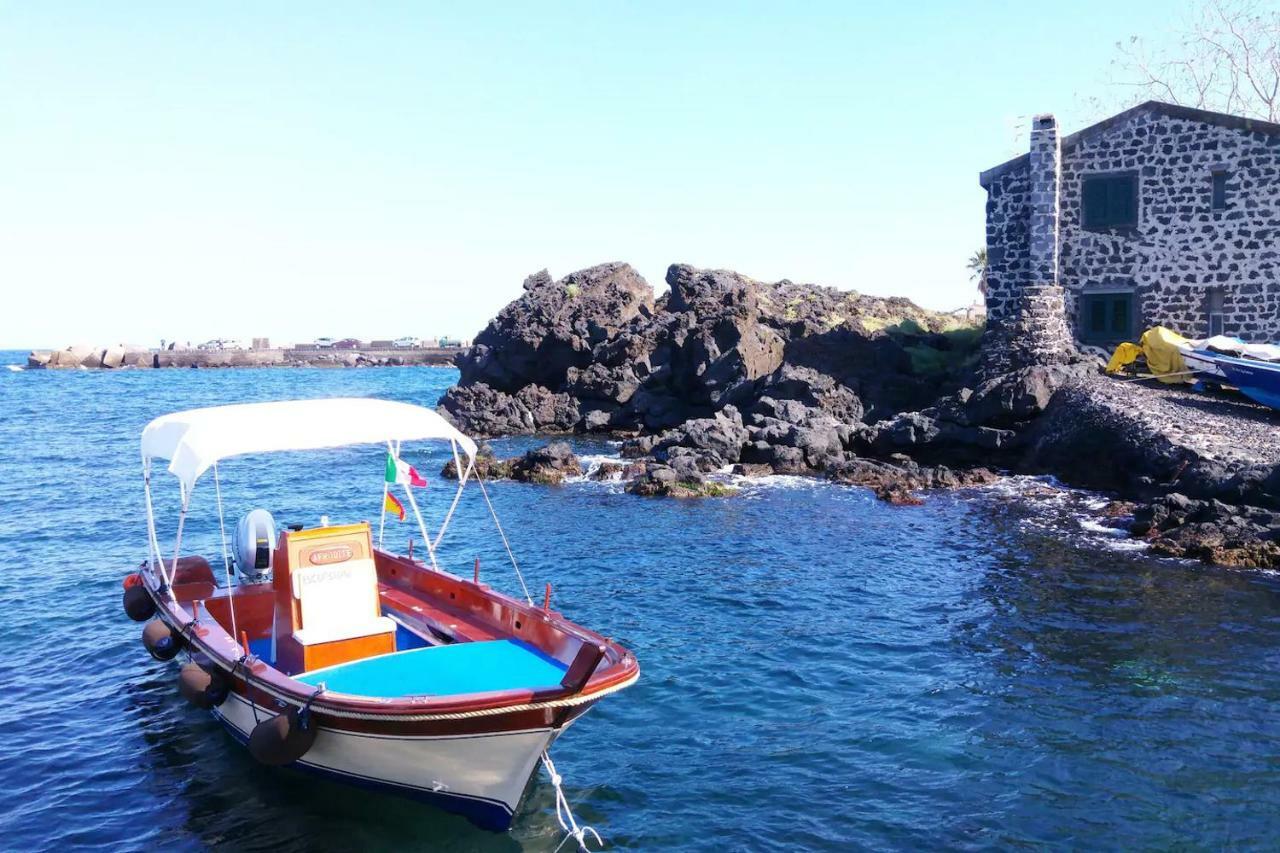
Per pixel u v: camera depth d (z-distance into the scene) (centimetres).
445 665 1076
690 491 2934
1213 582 1831
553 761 1188
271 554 1424
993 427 3231
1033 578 1906
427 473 3591
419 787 1045
